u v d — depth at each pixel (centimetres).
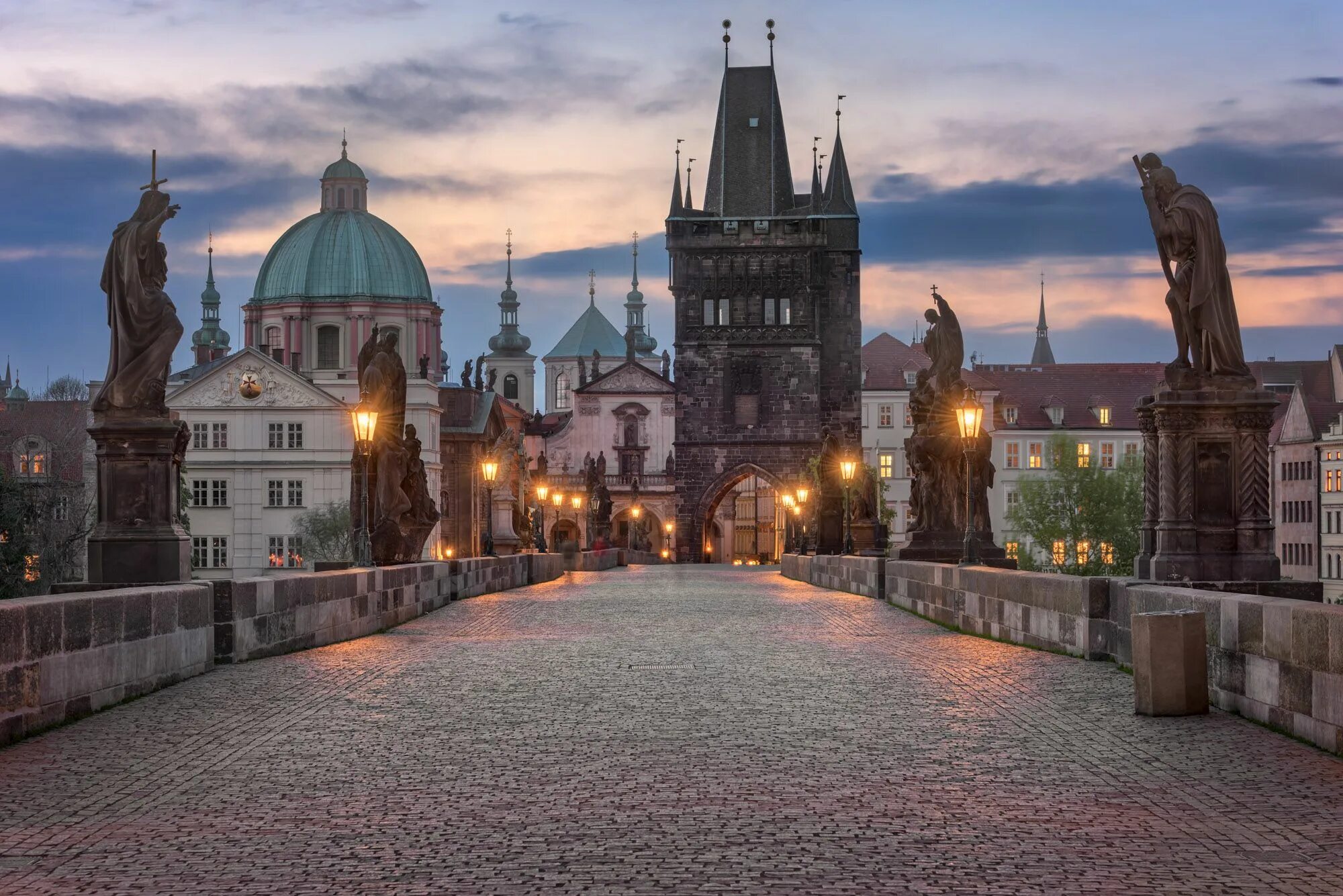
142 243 2342
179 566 2309
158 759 1477
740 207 13475
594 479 10875
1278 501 13162
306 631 2647
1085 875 1028
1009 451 15238
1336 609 1484
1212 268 2416
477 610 3941
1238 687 1678
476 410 14900
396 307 15938
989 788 1321
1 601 1659
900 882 1014
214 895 992
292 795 1307
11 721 1570
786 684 2089
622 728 1677
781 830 1165
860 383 13575
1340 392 13662
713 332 13300
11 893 998
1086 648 2316
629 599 4584
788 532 13075
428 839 1141
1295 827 1159
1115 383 15550
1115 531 12619
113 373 2338
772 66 13712
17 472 11144
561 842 1130
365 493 3488
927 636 2922
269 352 15112
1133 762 1430
